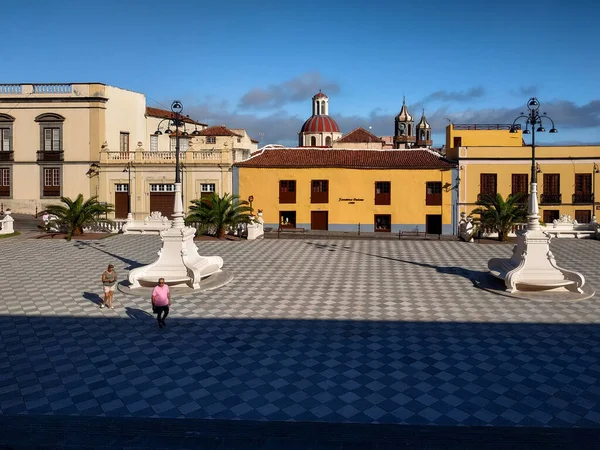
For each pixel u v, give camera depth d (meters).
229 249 32.50
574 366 13.63
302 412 11.28
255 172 47.59
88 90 49.28
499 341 15.49
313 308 19.08
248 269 26.08
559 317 17.80
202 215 37.28
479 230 38.03
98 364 13.89
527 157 47.25
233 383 12.73
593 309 18.67
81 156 49.44
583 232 37.66
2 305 19.41
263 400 11.85
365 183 47.88
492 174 47.56
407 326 16.97
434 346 15.12
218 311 18.67
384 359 14.17
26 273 25.00
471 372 13.30
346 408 11.46
